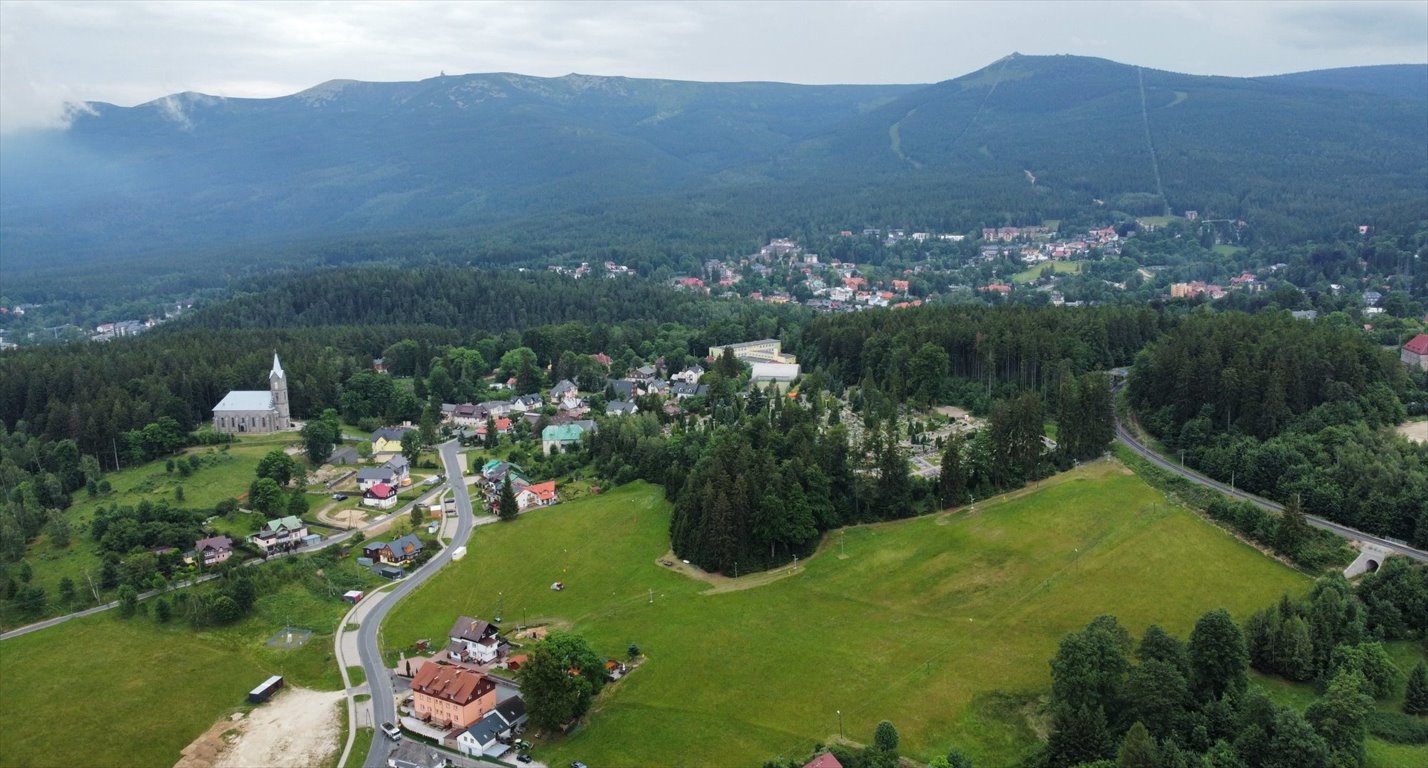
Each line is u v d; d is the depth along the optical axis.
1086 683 147.25
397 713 168.50
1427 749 144.62
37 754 161.50
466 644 185.12
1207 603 185.50
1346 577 190.88
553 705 155.62
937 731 153.00
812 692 165.25
